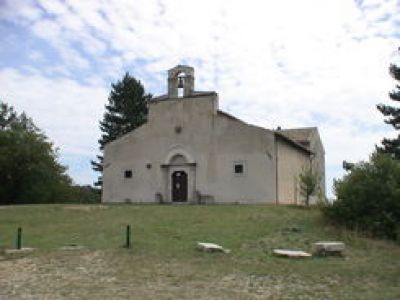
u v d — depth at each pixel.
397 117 43.38
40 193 60.91
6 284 15.39
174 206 35.84
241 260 18.50
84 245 21.91
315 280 15.41
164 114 45.50
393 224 24.14
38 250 20.97
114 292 14.07
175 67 45.59
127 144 46.72
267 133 41.19
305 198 42.69
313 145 52.59
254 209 32.12
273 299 13.19
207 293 13.84
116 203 43.91
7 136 59.44
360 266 17.67
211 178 42.75
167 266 17.48
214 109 43.53
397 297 13.38
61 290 14.45
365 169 26.39
